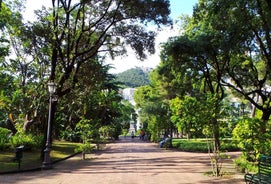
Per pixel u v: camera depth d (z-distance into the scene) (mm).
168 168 18281
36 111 29469
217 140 15273
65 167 19062
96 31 24781
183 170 17250
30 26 21812
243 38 20812
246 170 14648
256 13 18500
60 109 38000
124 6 22203
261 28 20062
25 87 30047
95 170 17547
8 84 27906
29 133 29594
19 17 22828
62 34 22578
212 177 14484
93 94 41812
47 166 17969
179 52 24453
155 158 24969
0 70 26656
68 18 22328
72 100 37312
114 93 52812
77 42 23016
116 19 23016
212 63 27328
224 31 20484
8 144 25719
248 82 28000
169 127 46625
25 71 30266
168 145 39375
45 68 28594
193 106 15039
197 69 26672
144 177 14727
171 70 29375
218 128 14906
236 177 14320
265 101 25234
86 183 13078
